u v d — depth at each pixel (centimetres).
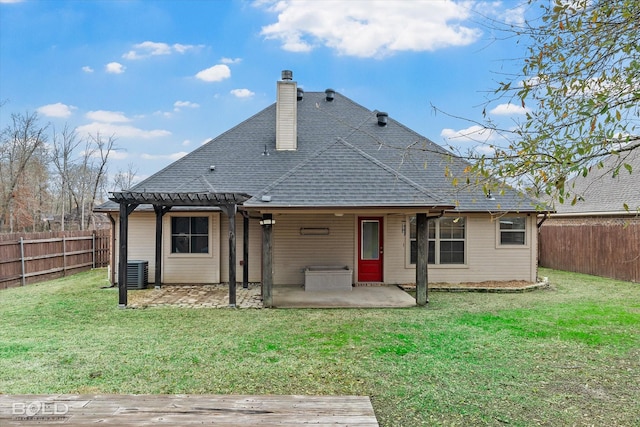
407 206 869
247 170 1298
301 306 912
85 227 3569
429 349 593
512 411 400
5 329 715
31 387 452
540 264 1800
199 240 1253
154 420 274
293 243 1229
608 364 533
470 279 1227
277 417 283
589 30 300
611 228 1408
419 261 924
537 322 755
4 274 1180
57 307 902
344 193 903
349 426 270
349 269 1151
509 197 1238
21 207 3052
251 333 684
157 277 1170
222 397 321
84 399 311
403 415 391
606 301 975
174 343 625
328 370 507
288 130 1380
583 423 378
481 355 568
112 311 864
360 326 730
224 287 1184
